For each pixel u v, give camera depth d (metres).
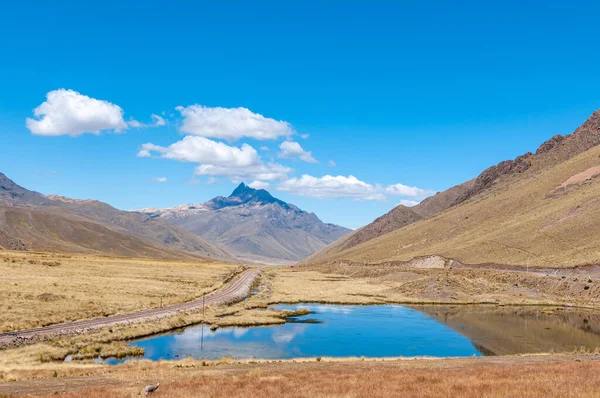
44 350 52.81
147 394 24.84
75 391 27.06
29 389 29.22
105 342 61.28
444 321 88.62
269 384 28.36
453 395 23.11
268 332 74.69
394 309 107.00
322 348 63.25
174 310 87.19
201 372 36.59
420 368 37.78
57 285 110.19
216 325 78.88
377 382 28.33
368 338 70.94
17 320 66.50
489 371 33.16
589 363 39.03
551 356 49.25
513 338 71.44
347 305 114.06
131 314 79.56
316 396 23.81
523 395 22.45
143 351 57.53
